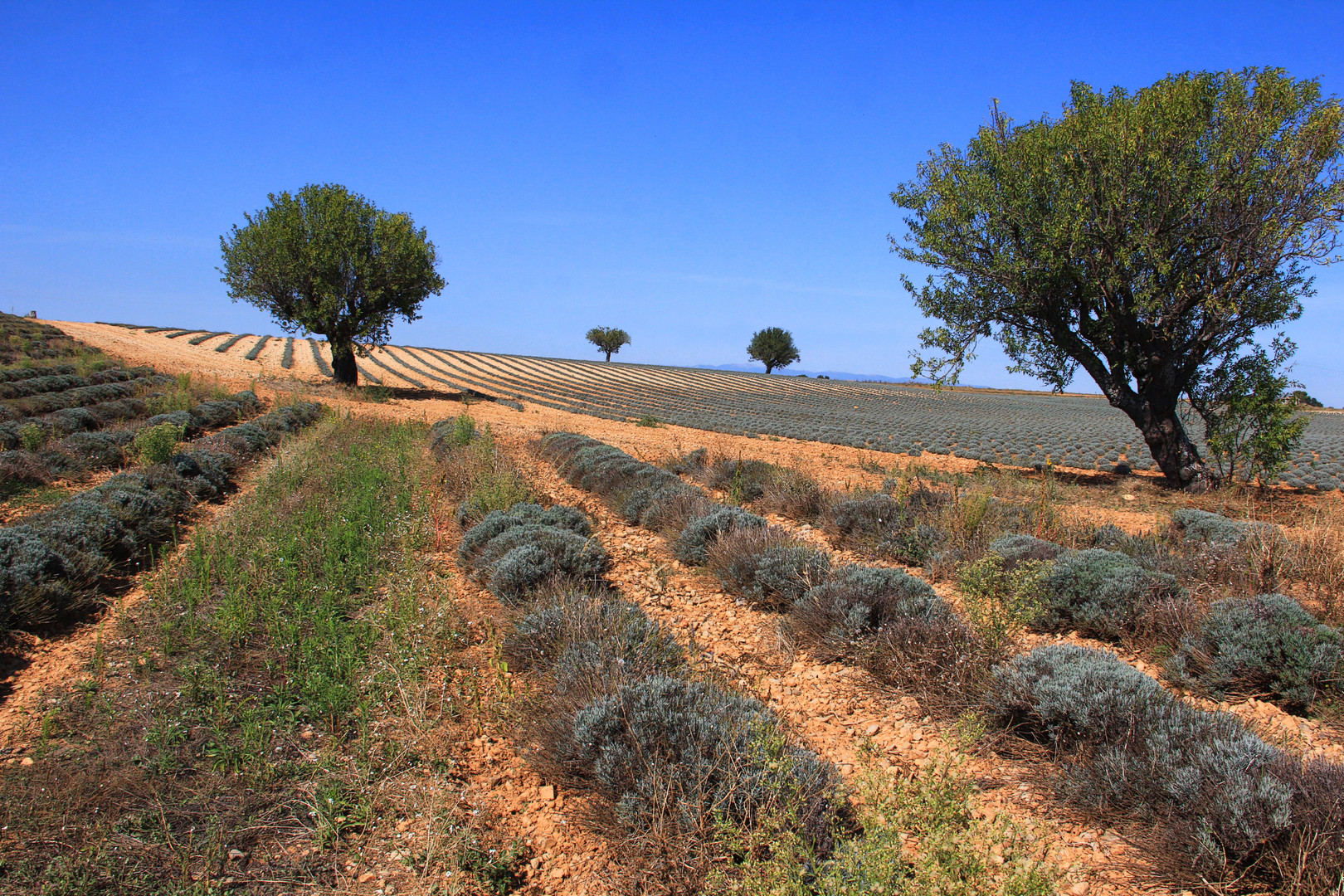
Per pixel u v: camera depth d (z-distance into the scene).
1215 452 16.45
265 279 34.69
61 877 3.09
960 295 18.97
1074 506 13.71
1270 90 14.67
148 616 6.12
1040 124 17.73
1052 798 4.00
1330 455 30.45
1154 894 3.28
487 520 8.77
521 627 5.77
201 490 11.40
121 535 8.08
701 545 8.89
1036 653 5.00
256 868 3.29
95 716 4.47
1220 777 3.59
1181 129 15.41
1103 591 6.55
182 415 17.39
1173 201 15.49
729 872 3.19
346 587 6.86
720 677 5.44
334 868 3.33
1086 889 3.29
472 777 4.11
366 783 3.93
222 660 5.29
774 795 3.29
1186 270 16.08
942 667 5.26
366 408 28.61
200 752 4.14
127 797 3.70
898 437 32.69
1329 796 3.28
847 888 2.75
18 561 6.18
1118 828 3.71
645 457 18.88
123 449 13.92
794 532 10.41
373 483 11.39
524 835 3.66
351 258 34.59
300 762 4.11
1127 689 4.43
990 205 17.55
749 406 50.44
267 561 7.23
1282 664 5.10
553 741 4.27
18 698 4.71
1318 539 7.73
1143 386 17.44
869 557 9.20
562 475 15.09
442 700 4.90
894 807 3.05
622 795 3.71
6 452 11.90
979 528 9.38
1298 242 14.56
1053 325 18.25
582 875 3.37
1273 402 15.52
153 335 51.91
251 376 36.03
